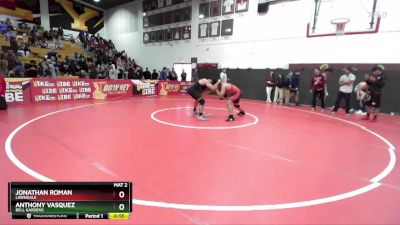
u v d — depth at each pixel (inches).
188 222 93.6
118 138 203.9
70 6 914.7
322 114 376.2
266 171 145.3
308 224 95.0
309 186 127.5
